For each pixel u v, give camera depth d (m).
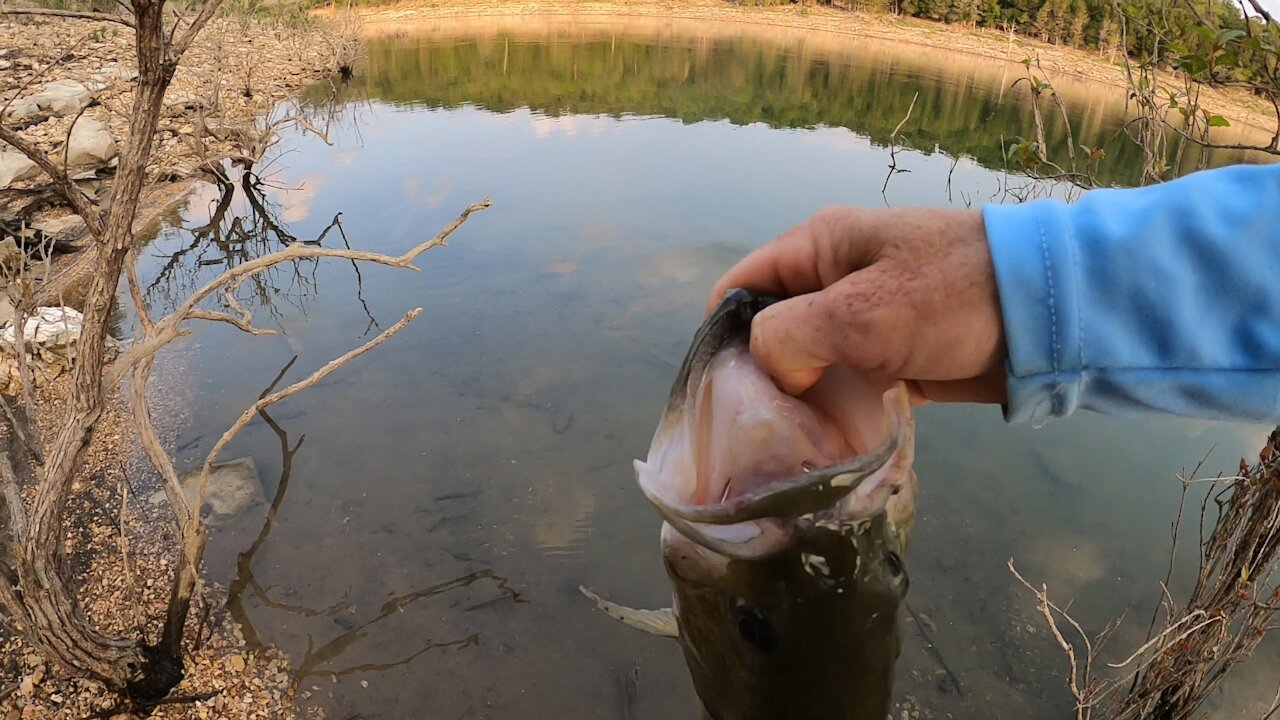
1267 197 0.93
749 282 1.43
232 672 4.34
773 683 1.41
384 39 28.97
